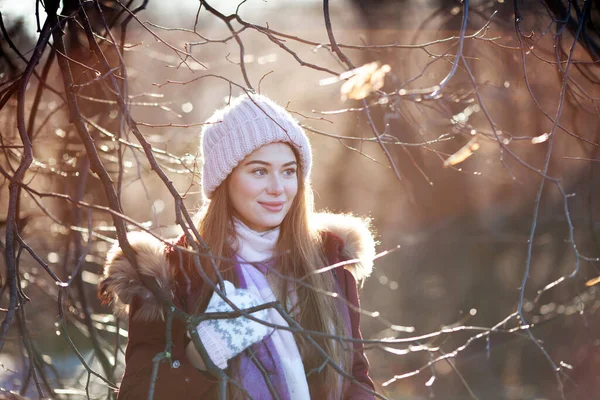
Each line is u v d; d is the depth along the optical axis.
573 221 8.19
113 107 4.14
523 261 10.06
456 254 11.09
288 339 2.78
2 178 4.28
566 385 7.43
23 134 2.57
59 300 2.57
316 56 6.89
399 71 4.91
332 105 8.09
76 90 2.63
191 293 2.72
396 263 11.35
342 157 10.17
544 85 4.84
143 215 6.65
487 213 10.52
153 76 5.29
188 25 6.28
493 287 10.96
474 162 8.22
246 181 2.86
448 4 4.79
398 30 6.78
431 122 3.85
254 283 2.83
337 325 2.86
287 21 7.30
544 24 4.47
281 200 2.86
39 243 5.04
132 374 2.63
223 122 2.88
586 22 3.39
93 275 4.72
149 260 2.63
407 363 10.54
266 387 2.68
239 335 2.49
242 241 2.88
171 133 5.29
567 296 8.94
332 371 2.81
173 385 2.58
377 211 10.83
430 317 11.27
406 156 5.27
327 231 3.08
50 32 2.67
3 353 4.24
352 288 3.01
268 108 2.86
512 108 5.02
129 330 2.72
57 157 4.54
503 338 10.22
